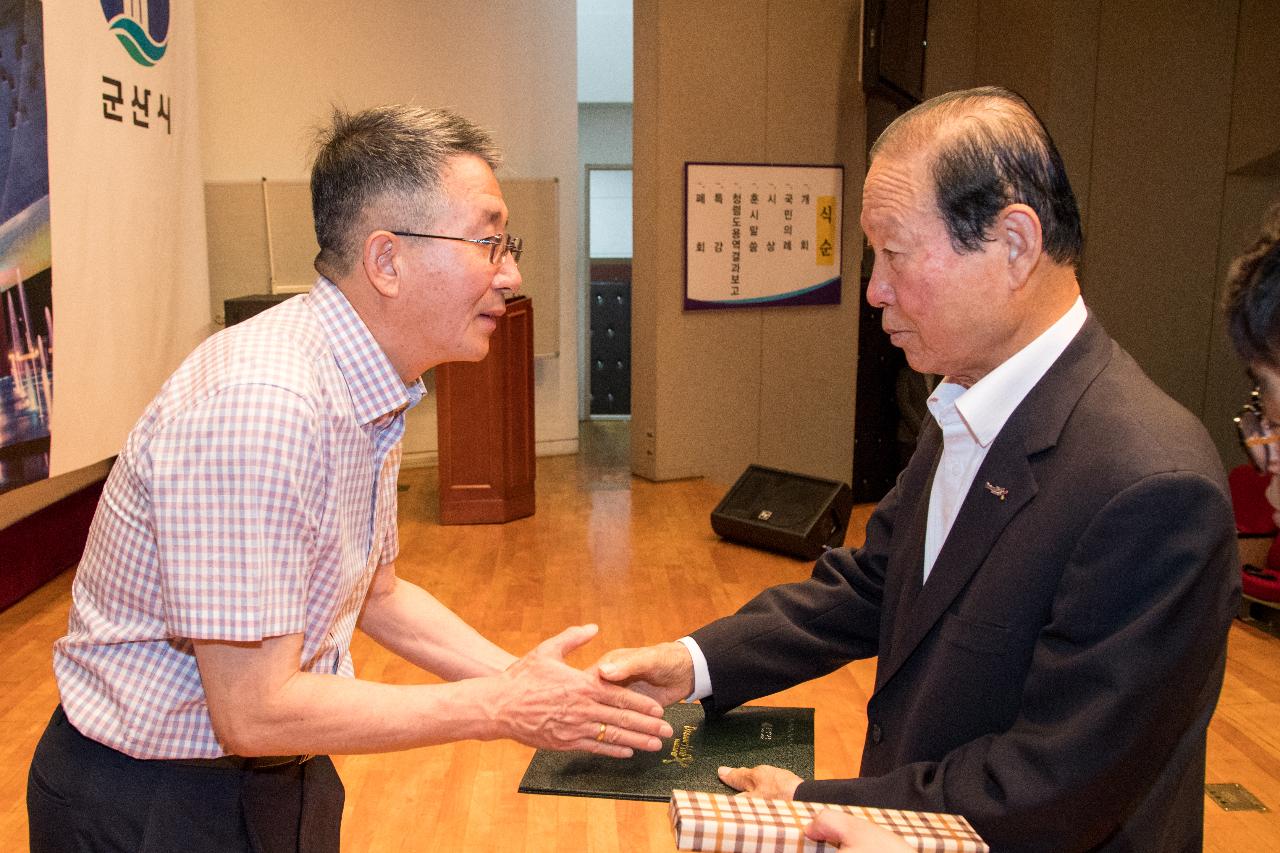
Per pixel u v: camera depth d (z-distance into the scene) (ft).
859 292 23.22
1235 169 22.63
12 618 14.07
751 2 21.63
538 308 24.54
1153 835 3.90
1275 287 2.92
